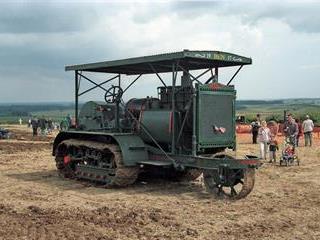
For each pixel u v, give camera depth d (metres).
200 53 11.01
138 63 11.91
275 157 17.59
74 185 12.66
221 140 11.63
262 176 14.32
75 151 13.72
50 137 33.78
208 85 11.45
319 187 12.44
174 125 11.61
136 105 12.91
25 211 9.48
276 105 141.62
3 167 16.45
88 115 14.05
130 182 12.02
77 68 13.71
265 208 9.84
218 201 10.54
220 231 8.04
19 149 23.34
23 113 146.62
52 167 16.42
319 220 8.87
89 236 7.63
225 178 10.94
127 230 8.02
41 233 7.79
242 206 10.04
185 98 11.76
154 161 11.82
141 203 10.30
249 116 49.31
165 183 12.90
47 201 10.55
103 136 12.58
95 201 10.53
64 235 7.68
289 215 9.25
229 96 11.80
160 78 11.98
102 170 12.48
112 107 13.55
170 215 9.15
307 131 24.67
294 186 12.57
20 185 12.67
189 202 10.42
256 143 26.55
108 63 12.60
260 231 8.07
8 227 8.15
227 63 12.23
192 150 11.30
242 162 10.51
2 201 10.54
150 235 7.73
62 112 152.62
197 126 11.26
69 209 9.67
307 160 18.52
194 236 7.72
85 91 14.02
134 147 11.84
